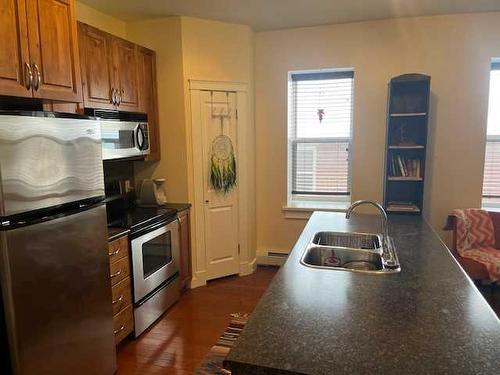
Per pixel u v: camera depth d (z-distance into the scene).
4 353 1.61
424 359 1.02
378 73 3.63
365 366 0.99
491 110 3.61
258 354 1.06
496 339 1.12
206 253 3.71
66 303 1.83
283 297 1.44
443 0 3.03
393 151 3.59
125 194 3.44
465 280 1.61
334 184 4.12
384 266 1.79
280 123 3.97
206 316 3.05
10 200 1.51
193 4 3.05
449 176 3.60
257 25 3.66
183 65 3.37
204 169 3.60
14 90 1.74
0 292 1.55
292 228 4.09
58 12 2.00
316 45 3.74
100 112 2.60
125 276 2.52
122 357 2.48
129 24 3.46
